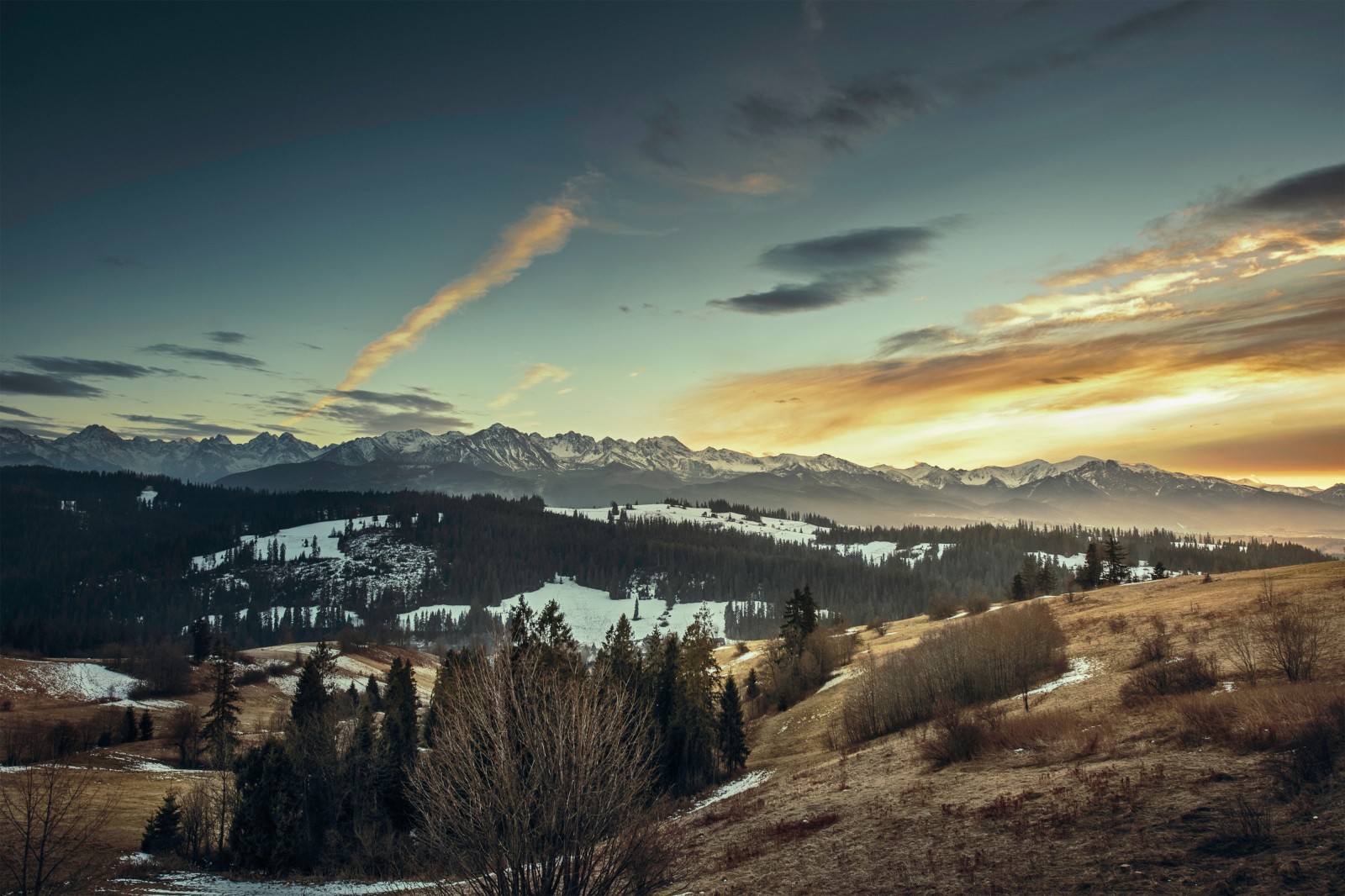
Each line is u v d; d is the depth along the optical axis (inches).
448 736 632.4
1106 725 1165.1
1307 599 1886.1
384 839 1587.1
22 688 3887.8
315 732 1824.6
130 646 6240.2
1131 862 615.8
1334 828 569.3
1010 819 824.3
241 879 1450.5
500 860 579.2
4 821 1249.4
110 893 1206.3
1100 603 3070.9
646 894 649.6
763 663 4170.8
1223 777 745.0
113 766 2615.7
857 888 740.0
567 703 646.5
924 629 3986.2
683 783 2050.9
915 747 1515.7
